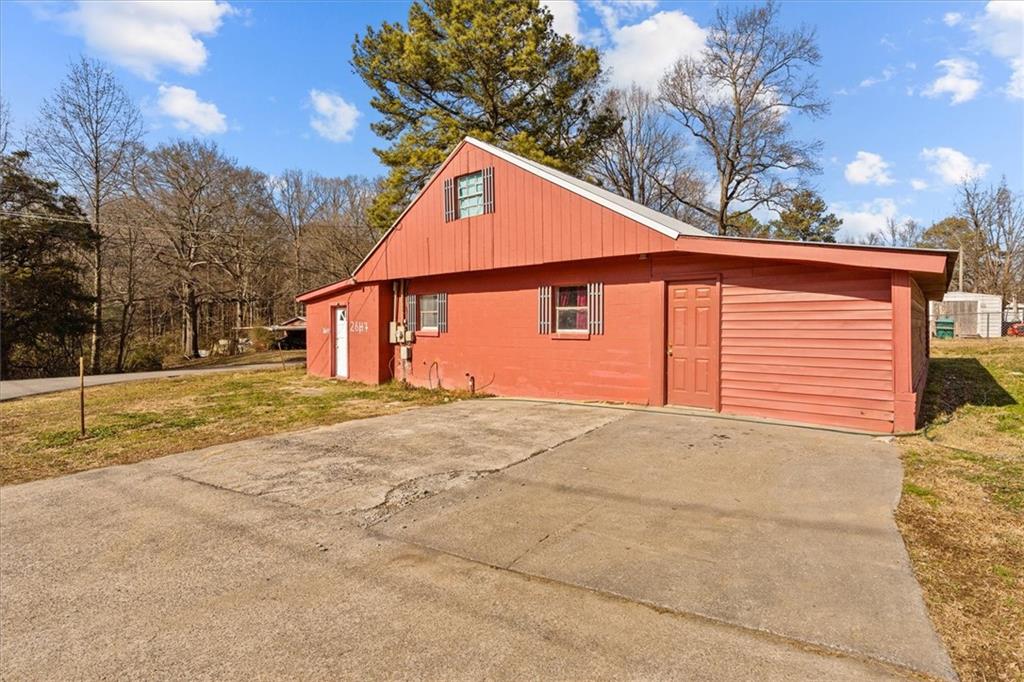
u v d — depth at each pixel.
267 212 38.12
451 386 11.83
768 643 2.47
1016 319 32.28
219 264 33.97
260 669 2.40
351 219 38.03
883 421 6.50
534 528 3.93
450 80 19.16
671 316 8.38
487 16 18.20
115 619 2.88
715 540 3.61
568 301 9.88
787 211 28.95
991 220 39.12
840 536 3.59
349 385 13.29
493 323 10.95
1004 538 3.47
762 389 7.43
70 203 25.27
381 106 19.58
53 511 4.60
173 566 3.49
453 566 3.38
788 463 5.29
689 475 5.02
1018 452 5.50
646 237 8.16
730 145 28.31
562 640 2.55
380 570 3.35
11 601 3.10
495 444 6.45
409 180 19.83
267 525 4.14
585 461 5.60
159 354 31.41
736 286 7.66
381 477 5.28
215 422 8.50
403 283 12.93
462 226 11.02
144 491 5.07
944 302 29.22
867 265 6.36
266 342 37.56
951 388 9.93
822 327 6.93
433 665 2.39
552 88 19.52
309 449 6.47
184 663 2.47
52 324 24.03
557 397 9.85
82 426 7.65
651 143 31.23
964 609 2.69
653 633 2.58
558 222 9.33
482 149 10.59
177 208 31.38
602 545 3.61
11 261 23.80
